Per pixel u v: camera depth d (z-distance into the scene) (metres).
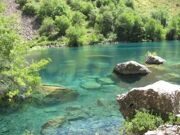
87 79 38.88
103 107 26.14
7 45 28.09
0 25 28.58
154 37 115.81
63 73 43.78
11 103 27.48
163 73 39.44
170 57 57.97
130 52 71.06
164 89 17.38
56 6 119.38
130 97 18.23
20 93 28.83
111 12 117.69
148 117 16.45
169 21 126.56
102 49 81.94
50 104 27.31
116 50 77.56
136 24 114.31
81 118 23.27
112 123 21.77
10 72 27.70
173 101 16.88
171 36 119.62
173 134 13.56
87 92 31.62
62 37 105.62
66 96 29.94
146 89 17.70
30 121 23.02
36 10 119.94
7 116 24.31
